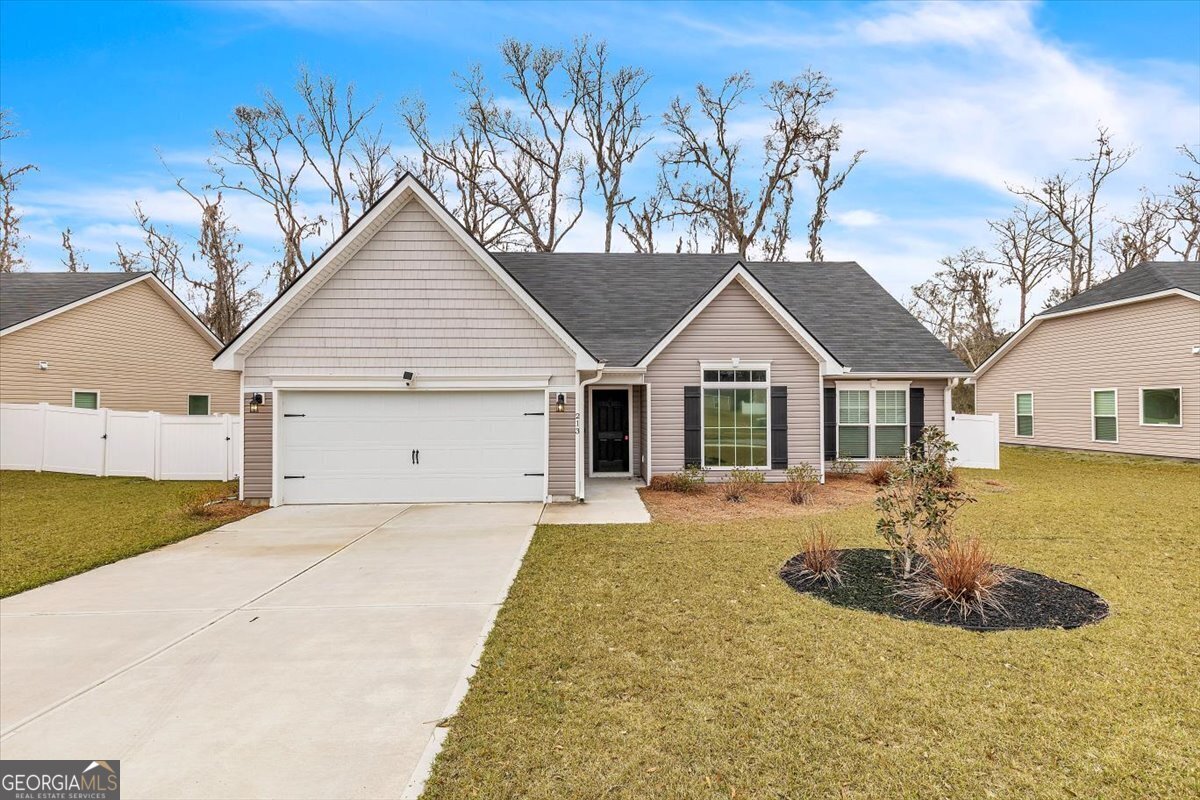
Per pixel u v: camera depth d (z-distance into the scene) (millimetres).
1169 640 4457
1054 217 29797
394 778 2945
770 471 12930
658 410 12922
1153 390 16922
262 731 3379
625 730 3336
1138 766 2982
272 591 5895
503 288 10703
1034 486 12242
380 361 10555
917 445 6633
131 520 9203
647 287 15188
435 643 4598
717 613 5125
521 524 8953
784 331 13000
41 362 15984
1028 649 4340
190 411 21156
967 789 2830
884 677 3934
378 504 10555
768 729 3334
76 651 4480
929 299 36438
